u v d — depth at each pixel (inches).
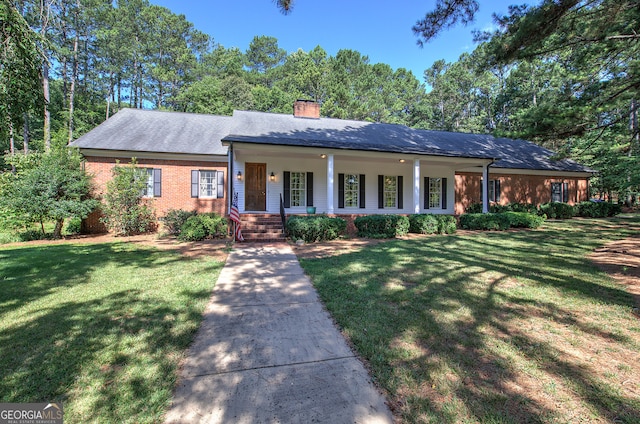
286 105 1227.9
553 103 309.4
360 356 104.7
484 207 522.3
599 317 134.3
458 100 1542.8
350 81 1392.7
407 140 553.9
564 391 84.7
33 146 917.2
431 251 291.4
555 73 572.4
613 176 616.4
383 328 124.7
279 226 402.6
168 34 1409.9
